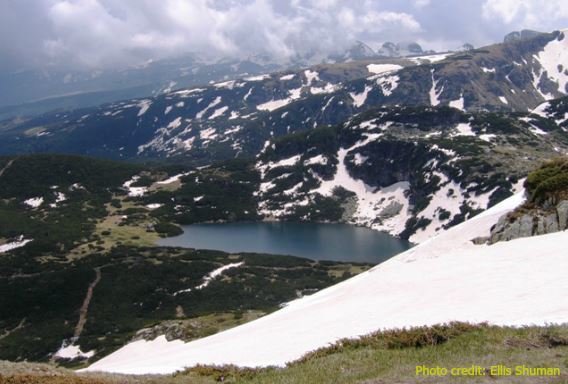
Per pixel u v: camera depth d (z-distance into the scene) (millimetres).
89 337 135250
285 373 22125
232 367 25781
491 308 28094
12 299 163250
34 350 130000
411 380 17219
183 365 33219
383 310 36094
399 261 74125
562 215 52531
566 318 22219
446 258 51219
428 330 22750
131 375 27469
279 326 42906
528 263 37219
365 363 20766
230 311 140250
